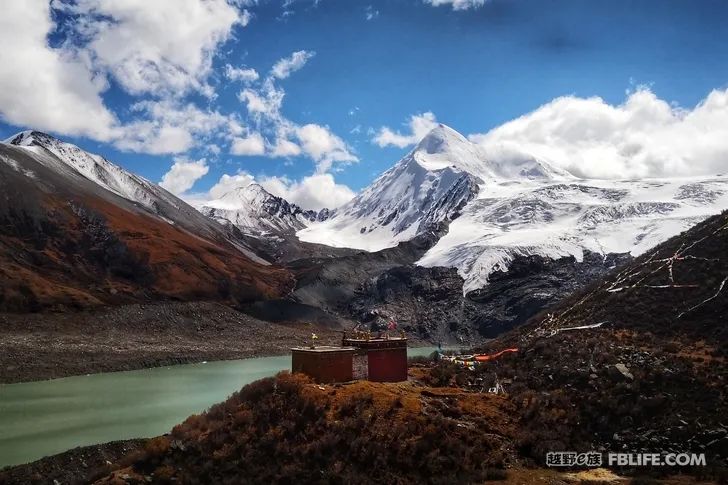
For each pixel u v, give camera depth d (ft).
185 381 250.98
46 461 126.31
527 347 166.20
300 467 102.32
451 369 150.82
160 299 462.19
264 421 112.16
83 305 393.29
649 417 122.83
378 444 107.86
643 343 155.94
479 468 108.58
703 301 169.37
